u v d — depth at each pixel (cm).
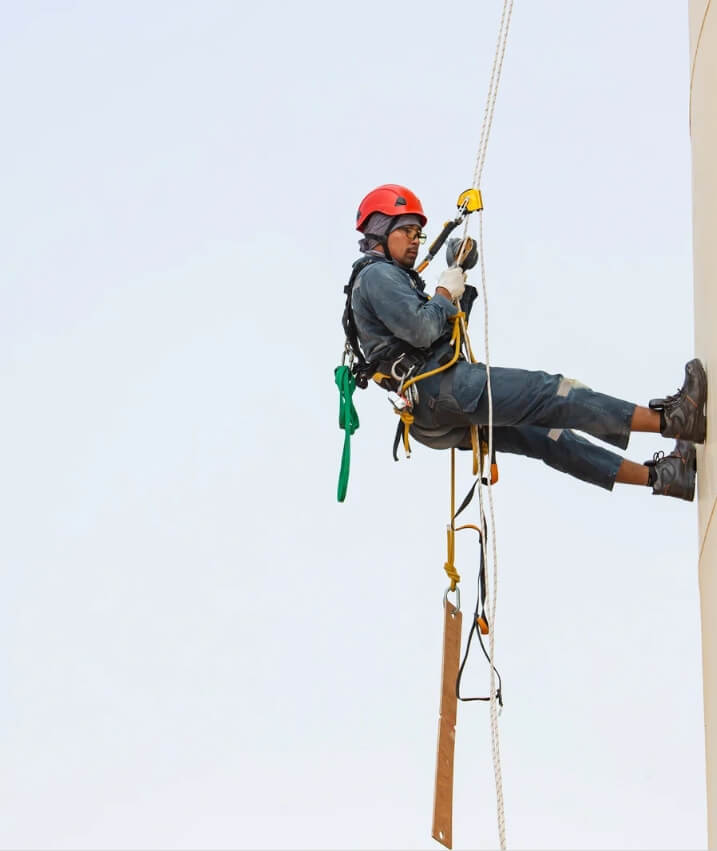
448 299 1214
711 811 1138
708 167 1134
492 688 1116
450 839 1261
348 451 1267
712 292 1112
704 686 1166
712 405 1110
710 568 1120
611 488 1231
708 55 1141
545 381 1180
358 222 1277
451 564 1305
